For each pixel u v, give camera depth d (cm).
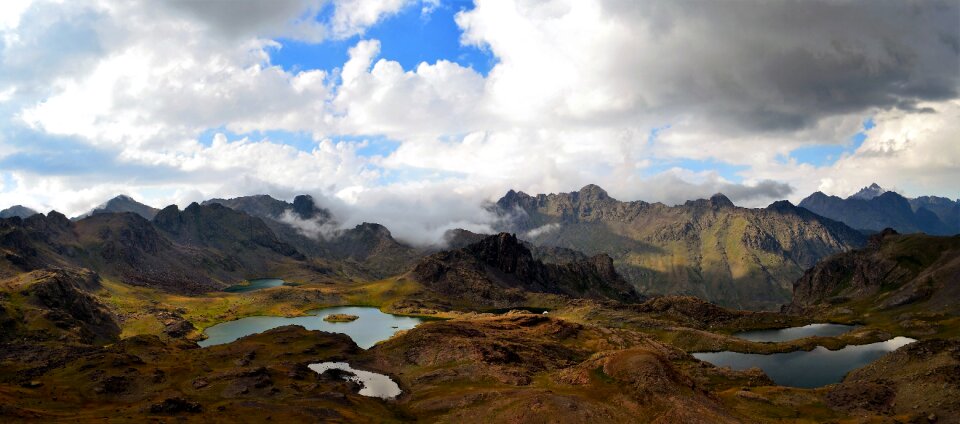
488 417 12462
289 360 19400
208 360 19038
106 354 17725
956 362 15238
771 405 14825
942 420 12500
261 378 15288
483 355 18500
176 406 12300
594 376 14488
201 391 14412
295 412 12600
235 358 19400
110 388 14575
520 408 12375
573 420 11581
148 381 15488
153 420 11188
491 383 15788
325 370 17688
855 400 14762
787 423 13112
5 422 10300
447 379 16712
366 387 16450
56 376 15750
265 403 13288
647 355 14512
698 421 11312
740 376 19888
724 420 11862
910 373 16225
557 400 12512
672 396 12475
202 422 11475
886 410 14075
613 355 15238
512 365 18012
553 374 16262
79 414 11794
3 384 14175
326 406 13212
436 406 14038
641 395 12725
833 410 14438
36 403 12481
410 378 17500
